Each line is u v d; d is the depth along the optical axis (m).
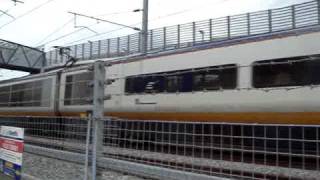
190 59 15.49
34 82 24.34
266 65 13.07
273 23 29.91
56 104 21.86
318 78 11.80
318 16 27.11
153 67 17.00
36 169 10.20
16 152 8.32
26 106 24.97
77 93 19.89
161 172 7.05
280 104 12.64
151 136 9.08
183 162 8.50
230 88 14.01
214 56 14.64
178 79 15.87
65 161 9.67
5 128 8.86
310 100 11.95
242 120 13.73
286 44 12.61
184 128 9.18
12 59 47.81
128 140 9.22
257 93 13.23
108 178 7.81
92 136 7.08
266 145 9.11
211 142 8.94
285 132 9.67
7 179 8.62
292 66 12.43
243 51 13.74
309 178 8.02
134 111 17.66
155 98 16.73
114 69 18.83
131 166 7.61
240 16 32.12
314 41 11.98
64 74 21.38
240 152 9.23
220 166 8.56
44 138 11.70
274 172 8.41
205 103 14.77
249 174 8.41
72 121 10.30
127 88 18.11
